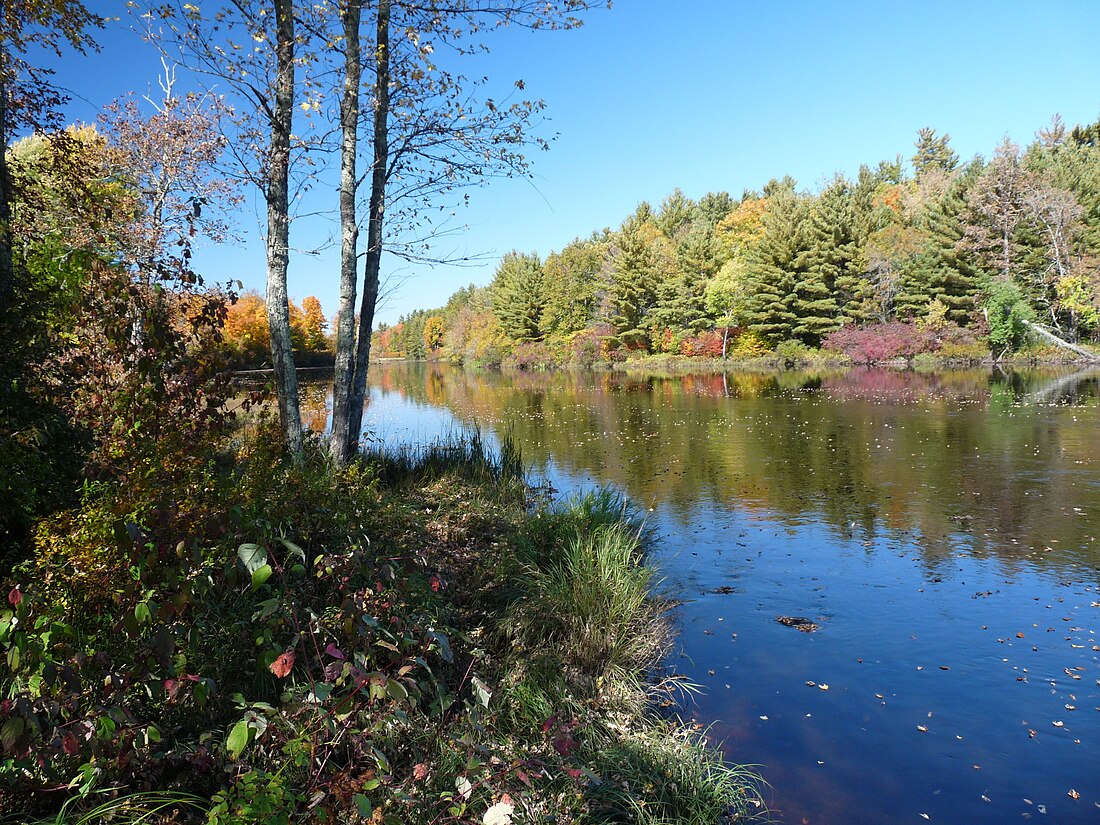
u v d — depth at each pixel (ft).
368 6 25.11
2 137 21.49
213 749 8.60
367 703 8.75
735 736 12.14
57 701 6.71
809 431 49.14
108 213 20.43
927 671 14.35
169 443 11.03
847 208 145.89
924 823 9.84
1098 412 51.75
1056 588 18.69
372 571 10.11
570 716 12.10
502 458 33.65
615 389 101.24
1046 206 123.03
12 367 14.70
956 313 135.23
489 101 26.53
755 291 156.87
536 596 16.15
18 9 22.56
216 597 11.11
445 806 8.41
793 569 20.94
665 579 20.16
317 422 51.26
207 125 43.19
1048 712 12.69
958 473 33.45
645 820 9.61
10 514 12.62
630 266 180.45
